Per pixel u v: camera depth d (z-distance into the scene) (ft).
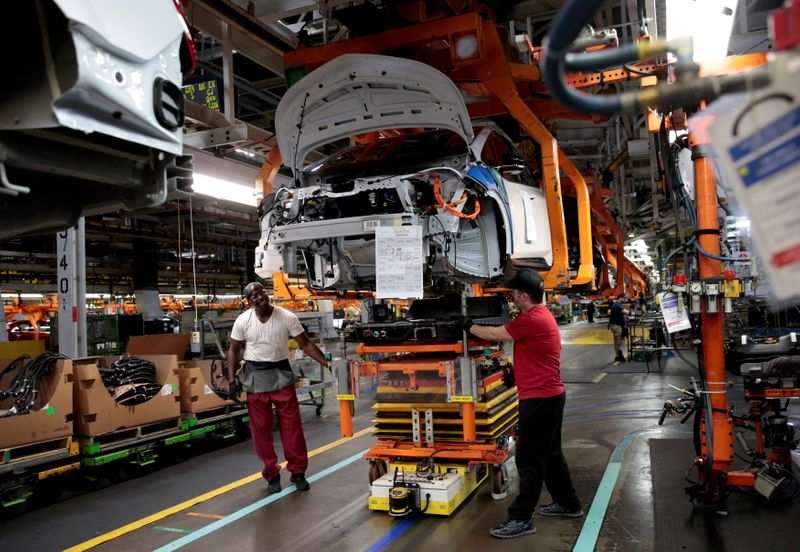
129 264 78.69
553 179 17.97
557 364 13.66
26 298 81.87
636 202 52.70
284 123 17.30
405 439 16.70
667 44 2.93
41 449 18.37
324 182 18.20
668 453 19.36
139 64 5.94
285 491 17.74
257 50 23.67
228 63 21.21
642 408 27.99
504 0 20.03
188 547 13.83
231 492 17.94
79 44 5.21
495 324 17.35
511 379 17.99
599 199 29.76
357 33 18.08
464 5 18.38
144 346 25.43
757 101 2.43
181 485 18.88
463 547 12.94
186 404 22.70
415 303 18.31
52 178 7.04
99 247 75.61
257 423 17.71
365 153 19.21
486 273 17.20
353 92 16.19
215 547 13.74
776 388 14.84
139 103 5.91
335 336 40.06
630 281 52.49
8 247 65.51
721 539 12.58
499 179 17.21
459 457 15.53
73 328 25.38
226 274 94.94
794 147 2.32
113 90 5.57
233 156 33.09
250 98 40.37
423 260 15.47
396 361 15.74
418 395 16.28
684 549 12.22
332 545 13.46
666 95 2.79
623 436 22.47
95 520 15.88
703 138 2.75
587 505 15.23
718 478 14.01
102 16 5.45
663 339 42.52
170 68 6.43
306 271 18.01
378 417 16.81
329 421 28.58
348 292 19.20
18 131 5.56
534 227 18.89
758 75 2.56
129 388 20.22
